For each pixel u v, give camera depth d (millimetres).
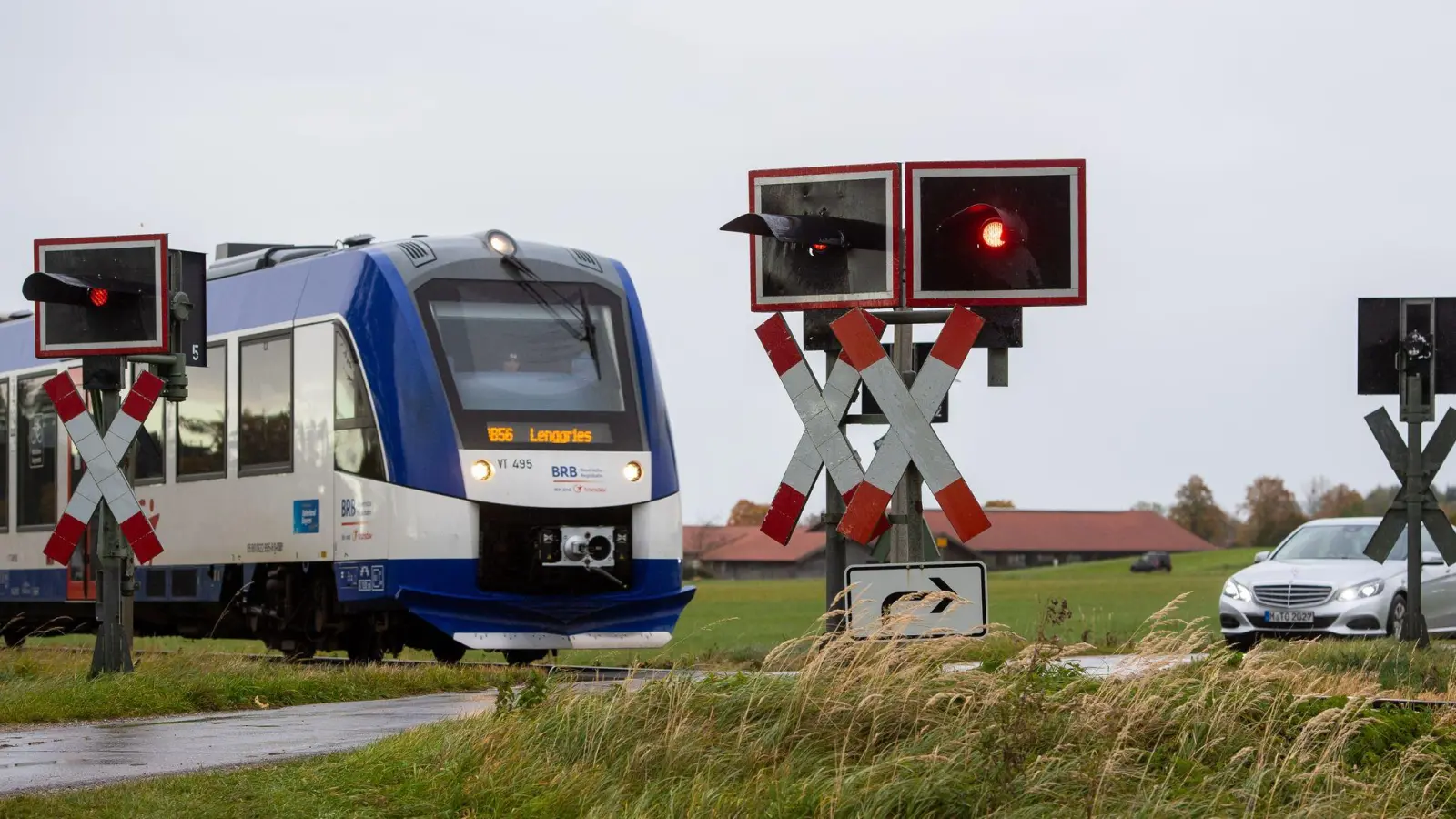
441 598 36688
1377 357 35344
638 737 18516
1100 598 145750
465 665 34656
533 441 37688
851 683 18578
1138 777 16953
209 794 17531
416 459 37031
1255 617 45688
